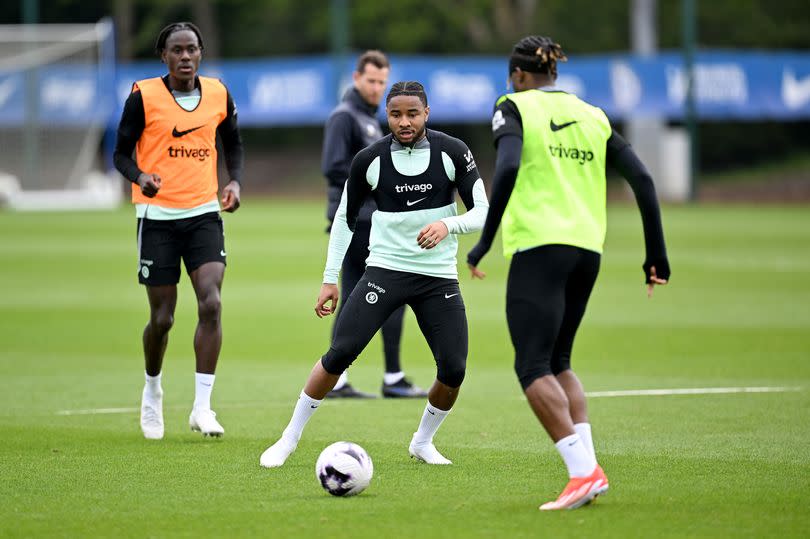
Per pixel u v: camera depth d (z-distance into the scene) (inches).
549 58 930.1
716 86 6092.5
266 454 1063.6
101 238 3976.4
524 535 819.4
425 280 1039.0
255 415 1346.0
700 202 5989.2
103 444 1171.3
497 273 3036.4
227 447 1155.3
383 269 1039.0
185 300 2513.5
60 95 5511.8
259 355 1820.9
